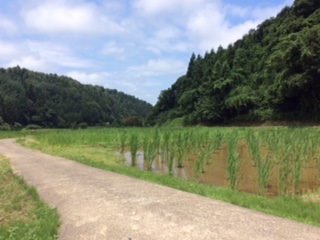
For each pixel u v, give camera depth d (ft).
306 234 18.02
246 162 49.80
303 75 124.36
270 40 200.13
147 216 22.02
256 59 203.82
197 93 244.22
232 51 244.83
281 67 142.31
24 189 34.17
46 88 471.62
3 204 29.32
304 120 131.95
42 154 68.95
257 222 20.11
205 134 66.80
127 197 27.14
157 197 26.94
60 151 73.31
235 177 34.50
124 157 66.08
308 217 21.93
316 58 120.78
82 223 22.11
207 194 29.09
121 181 34.68
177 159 54.75
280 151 43.52
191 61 316.40
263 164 34.83
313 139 48.96
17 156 66.54
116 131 109.09
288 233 18.19
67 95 474.90
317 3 156.04
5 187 36.37
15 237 20.54
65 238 20.29
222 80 208.33
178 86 324.39
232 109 191.01
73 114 423.23
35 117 380.99
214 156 58.90
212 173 45.06
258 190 34.14
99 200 26.76
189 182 35.88
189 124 230.48
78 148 81.00
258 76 185.16
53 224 22.29
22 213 26.58
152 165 55.26
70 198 28.32
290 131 58.29
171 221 20.76
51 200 28.91
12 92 409.28
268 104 153.38
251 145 49.03
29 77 514.68
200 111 214.90
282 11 223.71
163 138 68.23
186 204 24.52
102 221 21.88
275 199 27.37
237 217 21.15
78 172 41.75
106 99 560.20
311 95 128.47
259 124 159.02
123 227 20.48
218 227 19.36
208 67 266.77
